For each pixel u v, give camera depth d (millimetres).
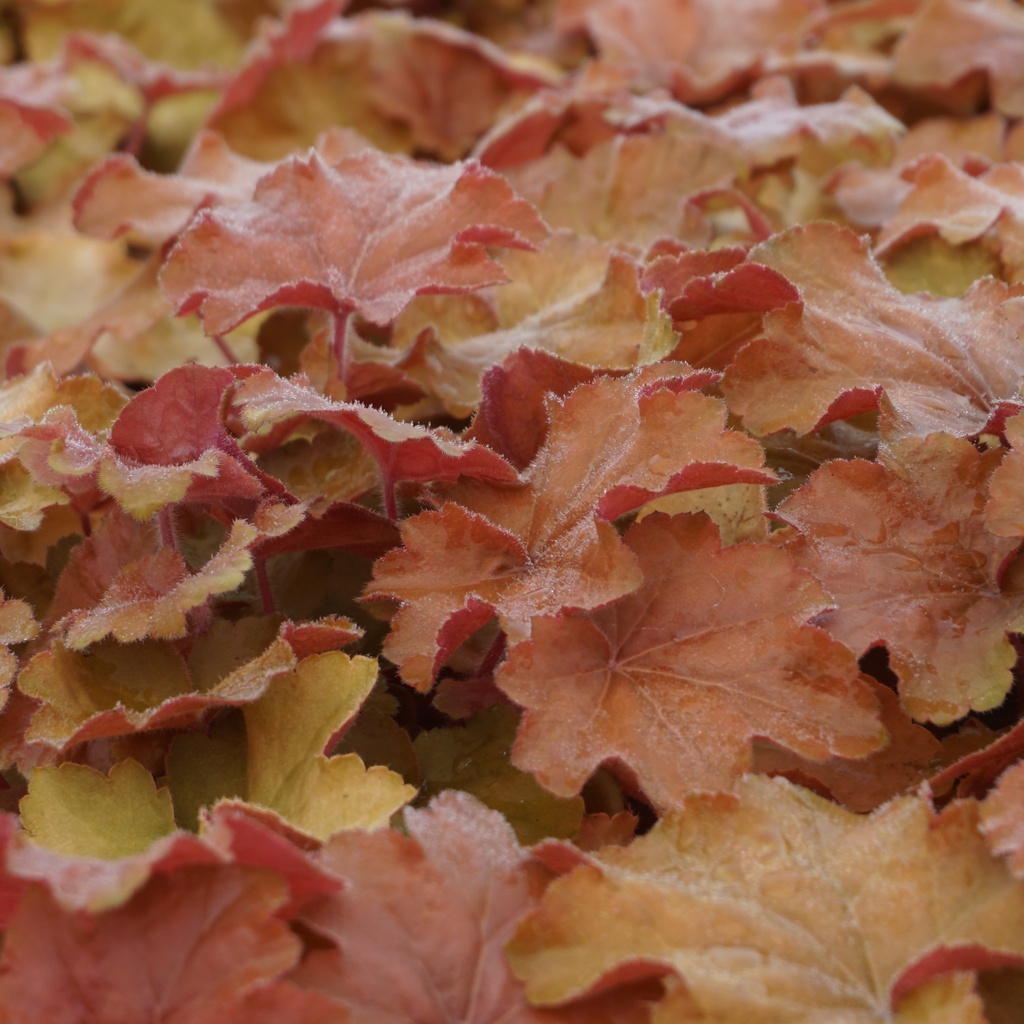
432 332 985
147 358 1105
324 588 945
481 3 1613
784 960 827
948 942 822
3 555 970
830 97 1268
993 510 873
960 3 1205
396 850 839
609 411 905
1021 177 1042
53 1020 809
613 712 869
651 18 1384
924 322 939
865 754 858
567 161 1113
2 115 1153
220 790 888
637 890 834
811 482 900
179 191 1060
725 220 1127
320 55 1311
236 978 812
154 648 901
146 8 1578
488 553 893
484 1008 825
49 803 873
